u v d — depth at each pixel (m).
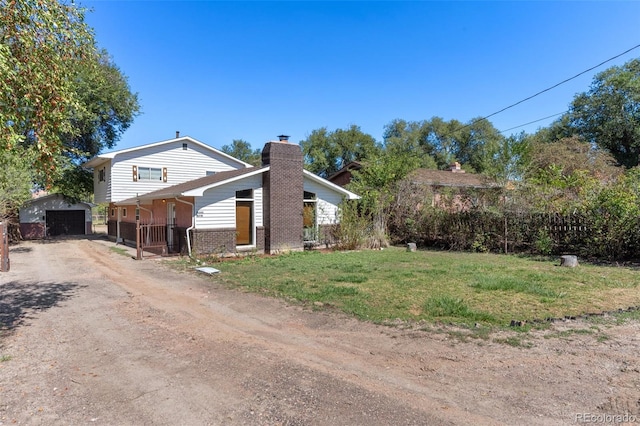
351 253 14.73
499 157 16.23
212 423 3.13
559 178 14.44
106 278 10.22
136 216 21.25
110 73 25.67
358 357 4.48
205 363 4.40
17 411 3.36
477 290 7.54
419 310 6.27
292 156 15.87
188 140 23.64
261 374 4.07
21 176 18.36
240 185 15.09
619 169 23.16
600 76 34.72
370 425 3.05
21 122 5.99
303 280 9.05
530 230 13.74
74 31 6.52
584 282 8.23
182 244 15.05
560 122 38.44
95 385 3.88
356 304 6.71
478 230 15.07
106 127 27.72
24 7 5.54
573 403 3.30
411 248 15.68
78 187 27.22
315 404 3.40
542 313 5.92
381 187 18.73
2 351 4.86
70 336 5.45
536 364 4.11
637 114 32.59
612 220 11.40
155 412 3.32
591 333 5.00
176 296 7.94
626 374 3.82
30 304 7.39
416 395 3.53
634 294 7.11
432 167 44.09
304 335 5.30
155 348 4.93
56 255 15.88
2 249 11.66
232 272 10.49
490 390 3.59
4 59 5.05
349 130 47.81
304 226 17.00
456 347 4.67
